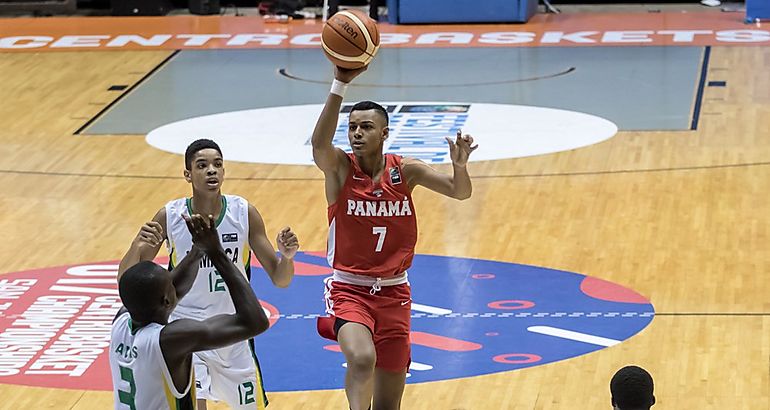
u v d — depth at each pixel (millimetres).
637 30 36938
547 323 16422
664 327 16156
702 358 15109
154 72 32969
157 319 9055
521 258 19078
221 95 30531
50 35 37938
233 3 42688
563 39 36000
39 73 32875
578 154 24828
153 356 8898
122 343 9102
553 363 15070
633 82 30609
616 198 22000
